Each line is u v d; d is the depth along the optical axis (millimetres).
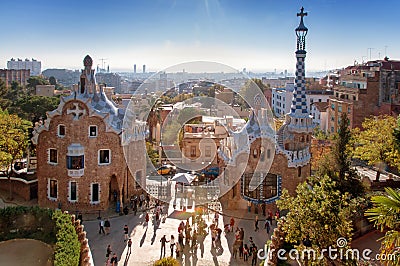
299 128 50250
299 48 50875
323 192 27547
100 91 51844
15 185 54656
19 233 33656
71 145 48219
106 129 49188
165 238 38531
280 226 33562
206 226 42969
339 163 45625
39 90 148250
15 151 54219
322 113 107000
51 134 49375
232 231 43156
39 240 32594
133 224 45125
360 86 90750
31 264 29266
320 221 26469
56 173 49594
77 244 29797
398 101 86562
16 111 88938
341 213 26922
